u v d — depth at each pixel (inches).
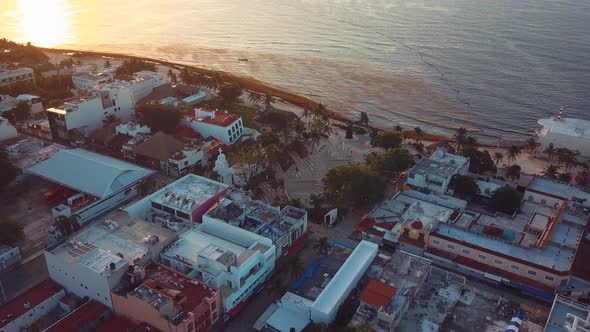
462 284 4461.1
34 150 7199.8
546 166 7637.8
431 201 5944.9
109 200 6058.1
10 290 4645.7
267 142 7352.4
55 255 4409.5
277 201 6186.0
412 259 4557.1
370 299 3993.6
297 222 5211.6
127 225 5017.2
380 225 5457.7
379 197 5821.9
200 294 4138.8
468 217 5605.3
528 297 4542.3
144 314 3956.7
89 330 4069.9
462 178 6161.4
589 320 3649.1
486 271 4687.5
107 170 6210.6
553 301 4121.6
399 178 6702.8
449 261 4864.7
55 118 7829.7
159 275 4350.4
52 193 6146.7
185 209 5413.4
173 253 4675.2
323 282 4544.8
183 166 6865.2
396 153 6702.8
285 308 4288.9
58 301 4421.8
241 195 5802.2
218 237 5093.5
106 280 4065.0
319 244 4960.6
